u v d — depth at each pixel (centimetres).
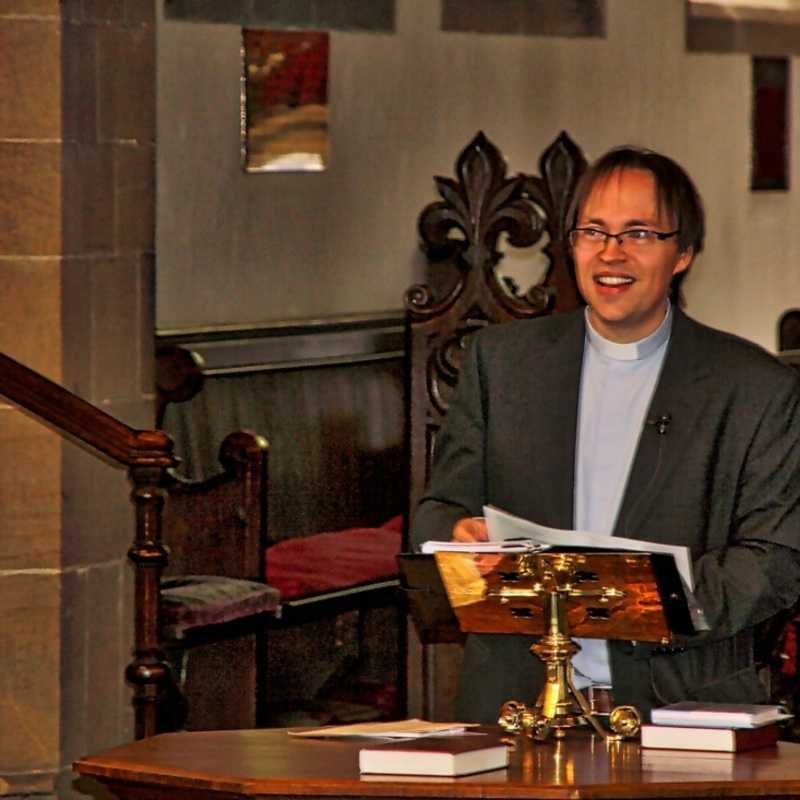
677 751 612
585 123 1678
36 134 1032
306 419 1420
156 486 935
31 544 1029
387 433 1485
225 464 1180
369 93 1513
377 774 569
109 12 1057
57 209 1036
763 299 1859
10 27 1026
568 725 636
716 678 704
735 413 702
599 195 695
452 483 744
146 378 1092
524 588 637
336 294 1498
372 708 1318
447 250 1079
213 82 1405
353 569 1322
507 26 1609
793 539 686
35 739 1035
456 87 1578
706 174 1792
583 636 643
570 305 1116
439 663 998
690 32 1761
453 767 563
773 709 636
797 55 1858
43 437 1025
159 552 932
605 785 548
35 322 1038
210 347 1367
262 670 1157
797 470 696
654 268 694
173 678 991
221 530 1173
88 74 1049
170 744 633
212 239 1409
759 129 1836
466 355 754
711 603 674
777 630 823
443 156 1572
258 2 1432
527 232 1077
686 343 716
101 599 1056
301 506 1407
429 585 662
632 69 1714
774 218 1861
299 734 651
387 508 1480
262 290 1445
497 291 1075
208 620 1098
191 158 1393
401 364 1510
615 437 716
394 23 1528
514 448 727
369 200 1520
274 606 1155
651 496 702
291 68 1452
